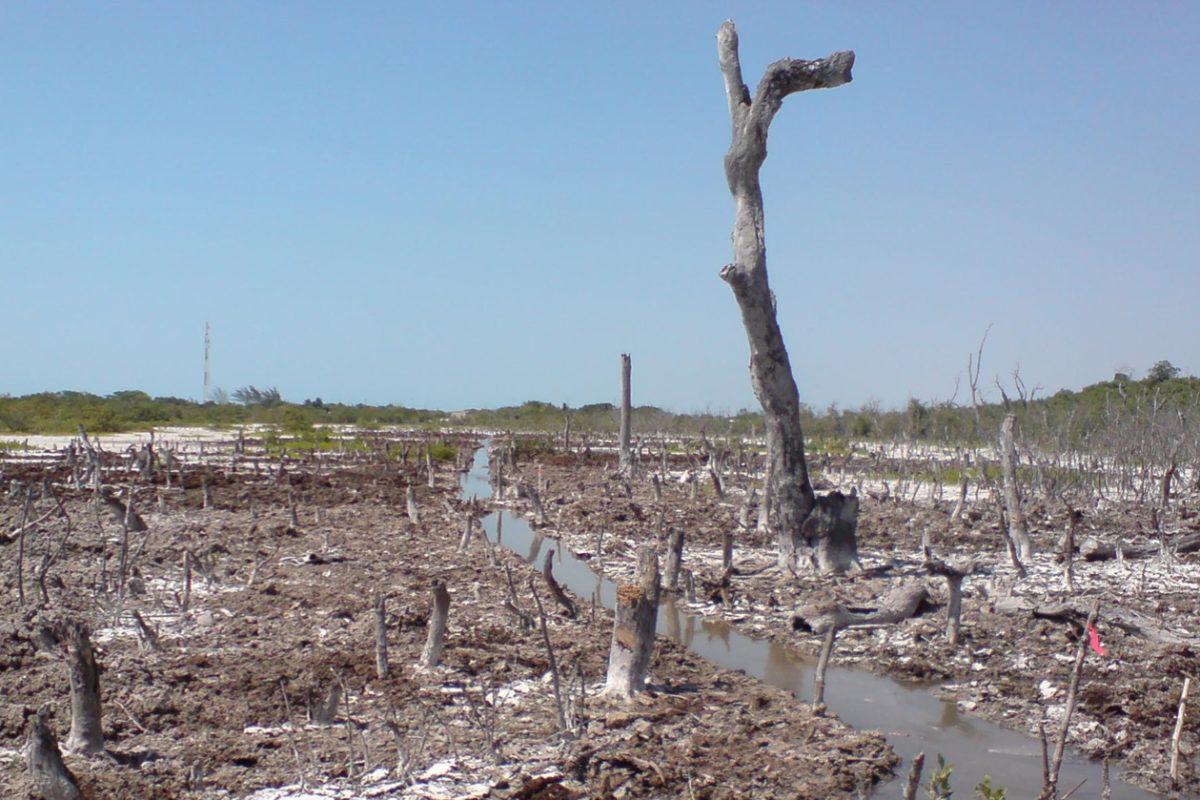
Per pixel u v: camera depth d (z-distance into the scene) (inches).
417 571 679.7
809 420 2011.6
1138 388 1488.7
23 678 418.3
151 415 2886.3
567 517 991.6
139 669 432.8
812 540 709.3
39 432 2202.3
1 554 702.5
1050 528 911.0
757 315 699.4
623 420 1389.0
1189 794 349.7
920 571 710.5
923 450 1475.1
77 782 299.0
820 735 392.5
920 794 344.2
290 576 657.6
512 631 521.3
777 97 693.9
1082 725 411.5
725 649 538.9
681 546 658.2
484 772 336.8
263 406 3604.8
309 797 314.8
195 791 318.0
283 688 380.5
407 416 3585.1
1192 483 1110.4
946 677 480.4
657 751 363.6
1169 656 483.5
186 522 876.6
